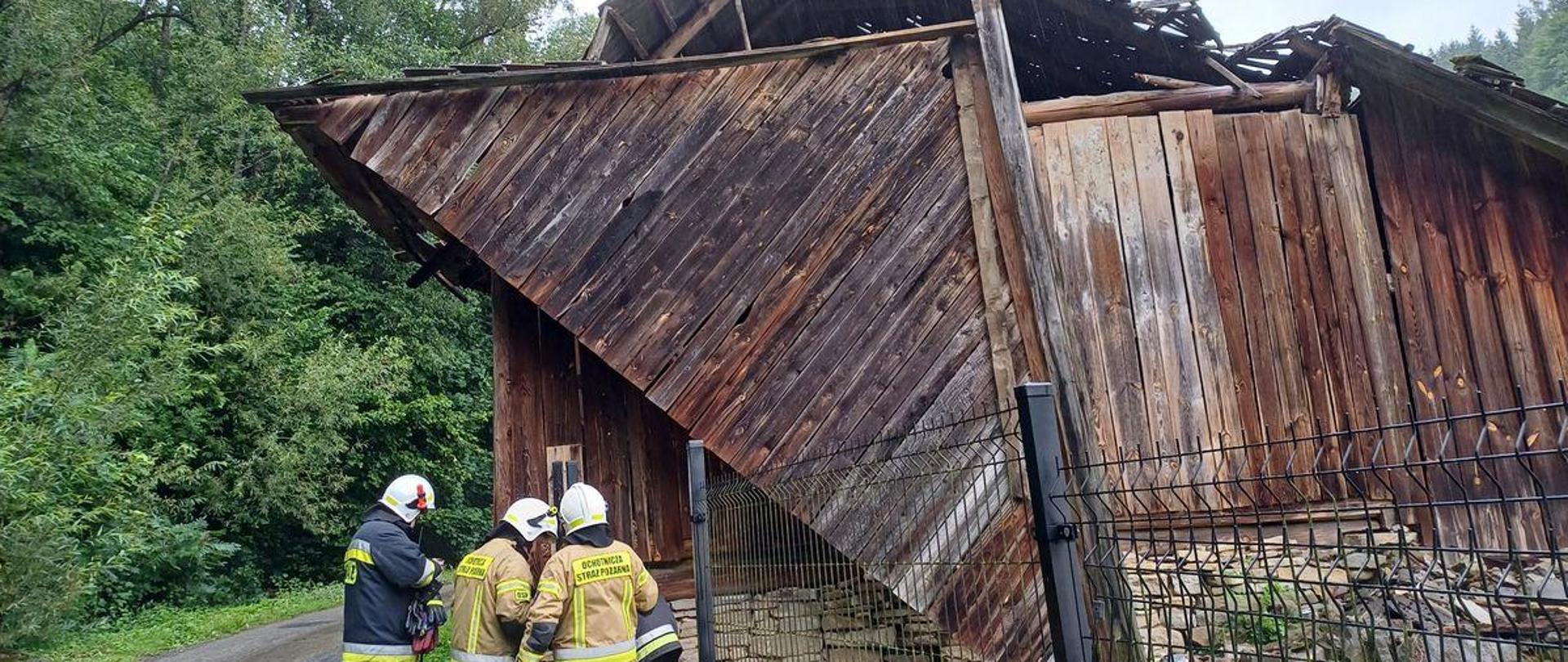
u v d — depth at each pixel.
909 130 6.09
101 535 9.70
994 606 4.73
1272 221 6.30
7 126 11.55
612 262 5.94
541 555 7.09
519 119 6.03
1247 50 6.86
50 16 11.80
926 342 5.82
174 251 11.15
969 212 5.98
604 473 7.15
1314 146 6.43
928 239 5.96
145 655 9.12
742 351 5.87
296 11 18.91
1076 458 5.27
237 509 13.49
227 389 13.74
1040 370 5.67
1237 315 6.14
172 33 16.61
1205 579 2.39
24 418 8.52
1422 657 2.58
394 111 5.97
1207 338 6.10
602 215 5.97
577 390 7.27
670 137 6.06
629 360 5.87
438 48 20.59
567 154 6.02
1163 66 8.03
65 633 9.09
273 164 16.48
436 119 5.98
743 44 7.79
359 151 5.91
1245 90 6.58
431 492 4.81
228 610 11.95
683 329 5.90
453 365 17.83
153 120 14.57
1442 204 6.33
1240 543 2.42
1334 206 6.36
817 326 5.89
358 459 15.03
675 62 6.01
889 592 4.95
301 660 8.32
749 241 5.97
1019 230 5.84
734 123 6.09
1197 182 6.31
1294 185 6.37
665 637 4.45
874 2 8.38
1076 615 2.55
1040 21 8.13
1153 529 2.64
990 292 5.84
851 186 6.02
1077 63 8.70
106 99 14.18
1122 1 7.20
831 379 5.81
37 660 8.38
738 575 5.05
